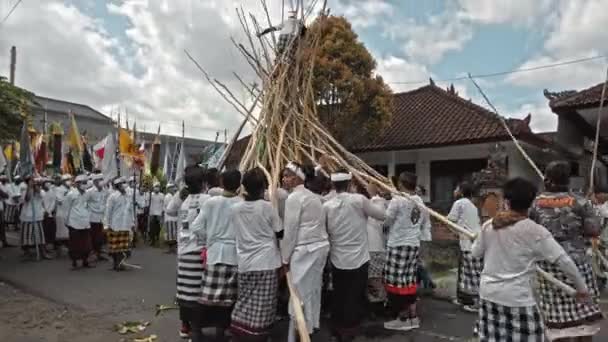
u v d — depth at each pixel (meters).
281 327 5.40
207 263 4.61
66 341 4.99
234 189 4.74
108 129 32.19
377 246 5.89
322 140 6.49
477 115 13.38
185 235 4.87
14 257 10.62
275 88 6.36
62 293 7.10
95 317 5.86
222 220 4.61
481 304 3.27
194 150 29.94
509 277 3.12
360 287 4.70
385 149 13.61
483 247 3.33
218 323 4.72
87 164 14.11
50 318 5.80
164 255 10.98
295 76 6.53
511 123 11.84
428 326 5.62
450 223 5.17
